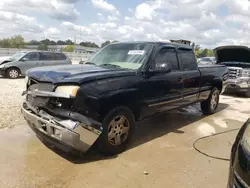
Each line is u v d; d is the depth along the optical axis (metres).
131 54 4.56
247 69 9.80
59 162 3.60
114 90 3.67
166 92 4.68
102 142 3.68
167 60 4.84
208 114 6.79
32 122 3.78
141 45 4.70
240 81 9.69
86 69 3.95
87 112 3.40
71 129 3.25
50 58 14.62
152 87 4.32
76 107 3.32
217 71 6.66
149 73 4.27
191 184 3.17
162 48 4.70
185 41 6.70
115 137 3.86
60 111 3.38
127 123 4.01
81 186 3.02
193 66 5.67
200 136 5.00
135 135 4.93
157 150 4.19
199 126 5.68
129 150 4.14
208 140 4.78
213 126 5.73
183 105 5.45
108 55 4.86
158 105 4.54
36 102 3.62
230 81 9.80
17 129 4.85
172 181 3.22
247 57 10.04
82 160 3.69
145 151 4.12
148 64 4.29
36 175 3.22
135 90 3.98
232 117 6.61
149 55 4.38
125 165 3.60
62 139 3.32
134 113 4.20
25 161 3.58
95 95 3.44
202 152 4.18
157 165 3.64
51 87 3.44
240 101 9.09
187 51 5.55
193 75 5.52
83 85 3.37
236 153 2.29
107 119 3.65
